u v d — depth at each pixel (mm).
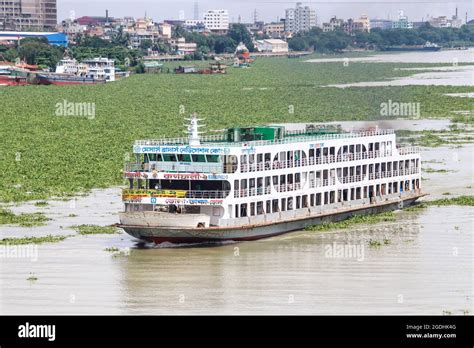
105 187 179875
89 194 172500
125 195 132500
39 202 164500
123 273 118938
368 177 155125
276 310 105312
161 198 131500
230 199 131125
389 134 160500
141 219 129750
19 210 157875
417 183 165000
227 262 124250
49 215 153375
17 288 112938
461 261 125188
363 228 144250
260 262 124438
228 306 106625
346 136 155625
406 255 127875
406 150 163000
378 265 123188
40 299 109000
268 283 115250
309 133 160625
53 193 173500
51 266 122250
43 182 185000
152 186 134625
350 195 152125
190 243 131750
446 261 125125
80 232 140125
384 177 158000
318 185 146250
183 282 115562
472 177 188750
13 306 106438
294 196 142125
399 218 151625
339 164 149500
